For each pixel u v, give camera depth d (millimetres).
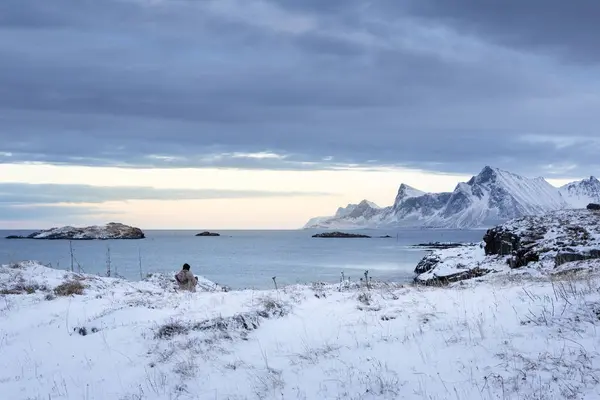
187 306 15422
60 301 18125
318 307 14219
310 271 69375
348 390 8688
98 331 13344
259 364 10305
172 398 9203
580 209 38750
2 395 10156
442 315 12086
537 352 9117
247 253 123375
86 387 10070
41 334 14133
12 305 18375
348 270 70188
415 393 8273
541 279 16531
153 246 167375
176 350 11438
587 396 7527
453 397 8008
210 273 67312
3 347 13344
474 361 9117
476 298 13375
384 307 13453
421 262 53531
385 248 147250
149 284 26984
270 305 14023
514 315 11172
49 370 11312
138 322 13547
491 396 7879
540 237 32219
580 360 8586
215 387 9469
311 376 9445
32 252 119688
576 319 10219
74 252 121500
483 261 36688
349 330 11805
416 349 10039
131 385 9984
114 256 105375
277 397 8789
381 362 9617
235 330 12266
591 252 24156
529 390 7902
